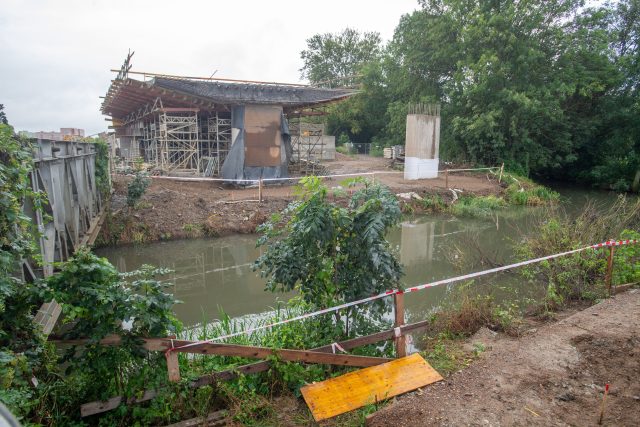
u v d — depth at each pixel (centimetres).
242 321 667
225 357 492
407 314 714
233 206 1412
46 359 385
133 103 2152
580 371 453
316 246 466
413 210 1669
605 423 366
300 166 2188
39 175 541
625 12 2798
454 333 592
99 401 371
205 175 1875
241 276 994
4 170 356
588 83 2520
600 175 2736
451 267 1007
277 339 512
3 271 347
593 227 855
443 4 2755
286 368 430
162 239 1230
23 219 377
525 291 780
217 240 1249
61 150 703
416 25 2934
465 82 2553
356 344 467
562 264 740
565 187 2873
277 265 462
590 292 684
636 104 2583
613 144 2692
